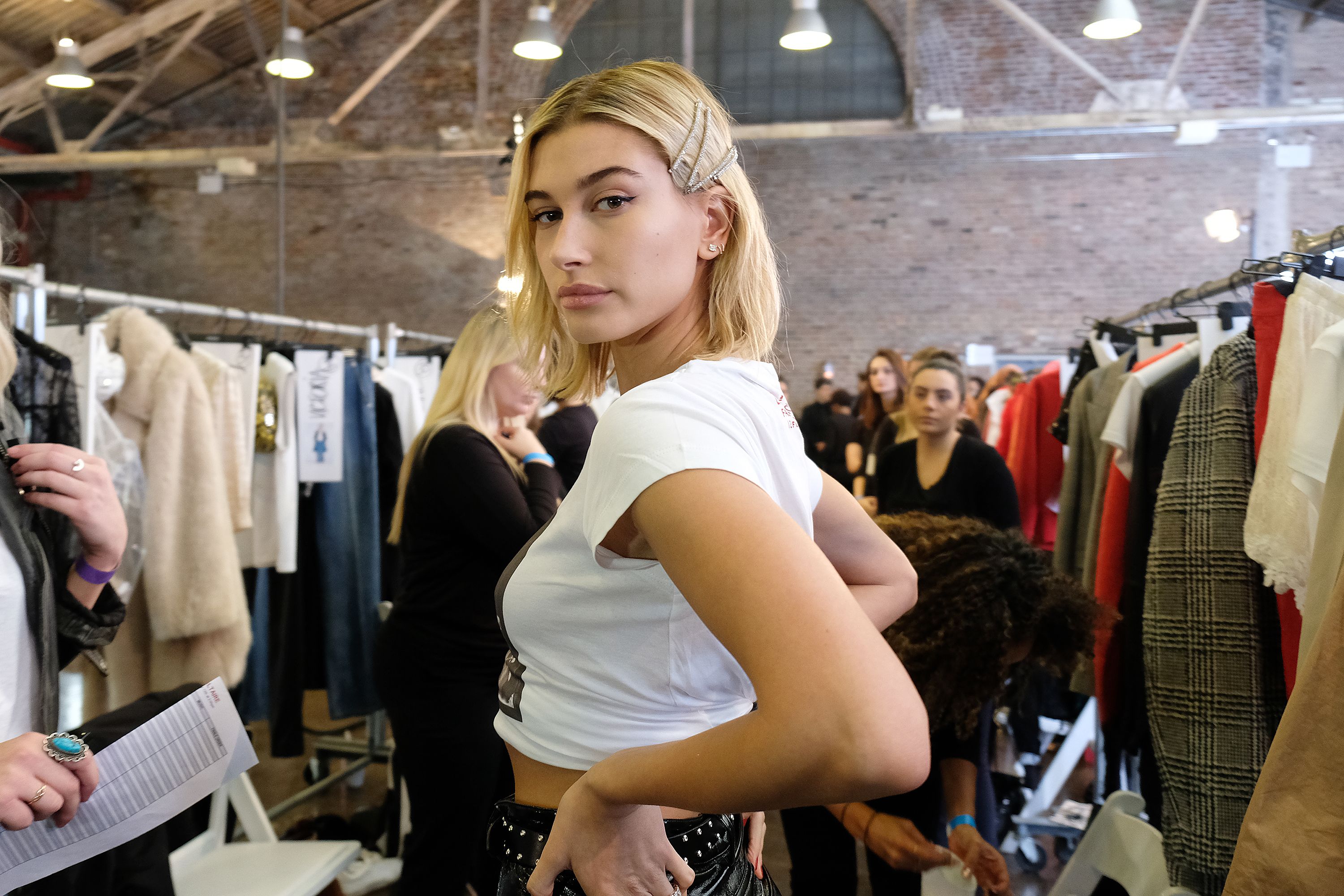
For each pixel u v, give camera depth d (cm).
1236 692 157
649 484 59
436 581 197
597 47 1030
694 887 78
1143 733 213
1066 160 956
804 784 50
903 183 985
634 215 70
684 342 77
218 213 1097
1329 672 95
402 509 212
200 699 101
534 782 81
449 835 197
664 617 72
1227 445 162
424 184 1070
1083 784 340
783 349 88
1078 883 167
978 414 574
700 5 1016
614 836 66
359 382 316
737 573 53
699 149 72
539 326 87
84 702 233
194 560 231
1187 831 159
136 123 1098
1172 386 213
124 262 1109
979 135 970
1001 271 969
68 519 122
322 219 1085
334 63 1070
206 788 101
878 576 93
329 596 305
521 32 1042
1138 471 218
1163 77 934
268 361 303
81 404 210
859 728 49
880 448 416
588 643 75
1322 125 908
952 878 142
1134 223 944
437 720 195
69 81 829
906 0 971
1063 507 287
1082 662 155
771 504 57
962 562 149
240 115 1091
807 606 52
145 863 138
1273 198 918
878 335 990
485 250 1061
